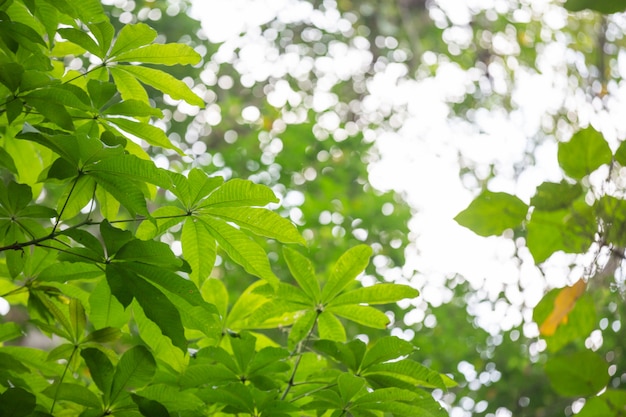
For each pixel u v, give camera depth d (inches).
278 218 59.6
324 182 192.1
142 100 64.6
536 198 49.9
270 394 61.2
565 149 49.8
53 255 62.8
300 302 65.8
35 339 140.1
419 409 60.4
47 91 57.9
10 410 56.4
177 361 61.4
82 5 61.3
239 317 68.2
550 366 47.6
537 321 50.1
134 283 56.2
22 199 57.7
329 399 60.7
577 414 47.1
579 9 41.9
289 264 65.4
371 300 65.4
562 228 49.9
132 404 58.7
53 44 66.0
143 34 62.6
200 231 60.3
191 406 60.6
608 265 49.4
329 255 171.6
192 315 59.1
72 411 61.2
